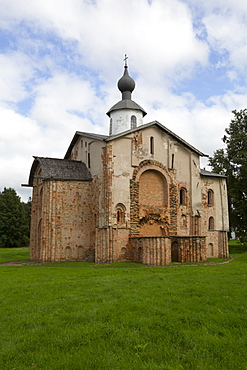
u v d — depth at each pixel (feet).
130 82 119.75
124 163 85.81
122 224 82.94
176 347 20.38
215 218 101.76
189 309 27.61
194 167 99.09
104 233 79.25
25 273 54.03
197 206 97.50
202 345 20.44
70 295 33.24
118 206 83.51
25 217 216.33
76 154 105.40
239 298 30.78
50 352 19.97
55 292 35.19
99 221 83.61
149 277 44.52
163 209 91.04
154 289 35.35
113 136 84.48
